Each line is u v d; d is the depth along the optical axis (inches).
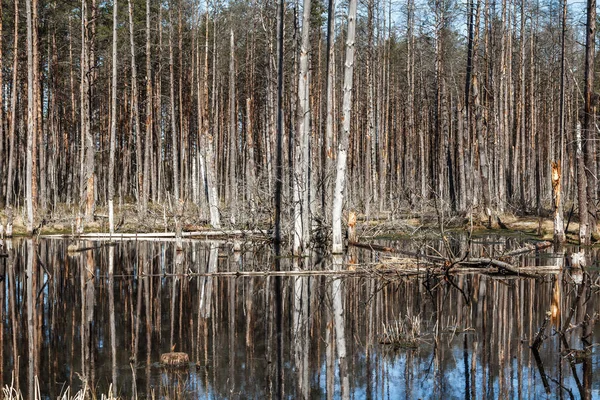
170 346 319.3
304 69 690.8
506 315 384.2
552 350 303.7
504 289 478.9
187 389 250.4
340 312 403.2
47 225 1087.6
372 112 1280.8
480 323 363.3
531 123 1428.4
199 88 1343.5
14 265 651.5
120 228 1085.8
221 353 305.3
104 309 415.5
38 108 1177.4
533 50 1514.5
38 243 898.1
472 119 1280.8
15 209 1198.3
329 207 890.1
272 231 840.9
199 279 553.0
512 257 639.8
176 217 1015.6
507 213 1106.7
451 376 264.4
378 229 930.1
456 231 984.3
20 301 446.0
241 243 865.5
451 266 541.6
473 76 1037.8
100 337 338.6
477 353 299.6
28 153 988.6
